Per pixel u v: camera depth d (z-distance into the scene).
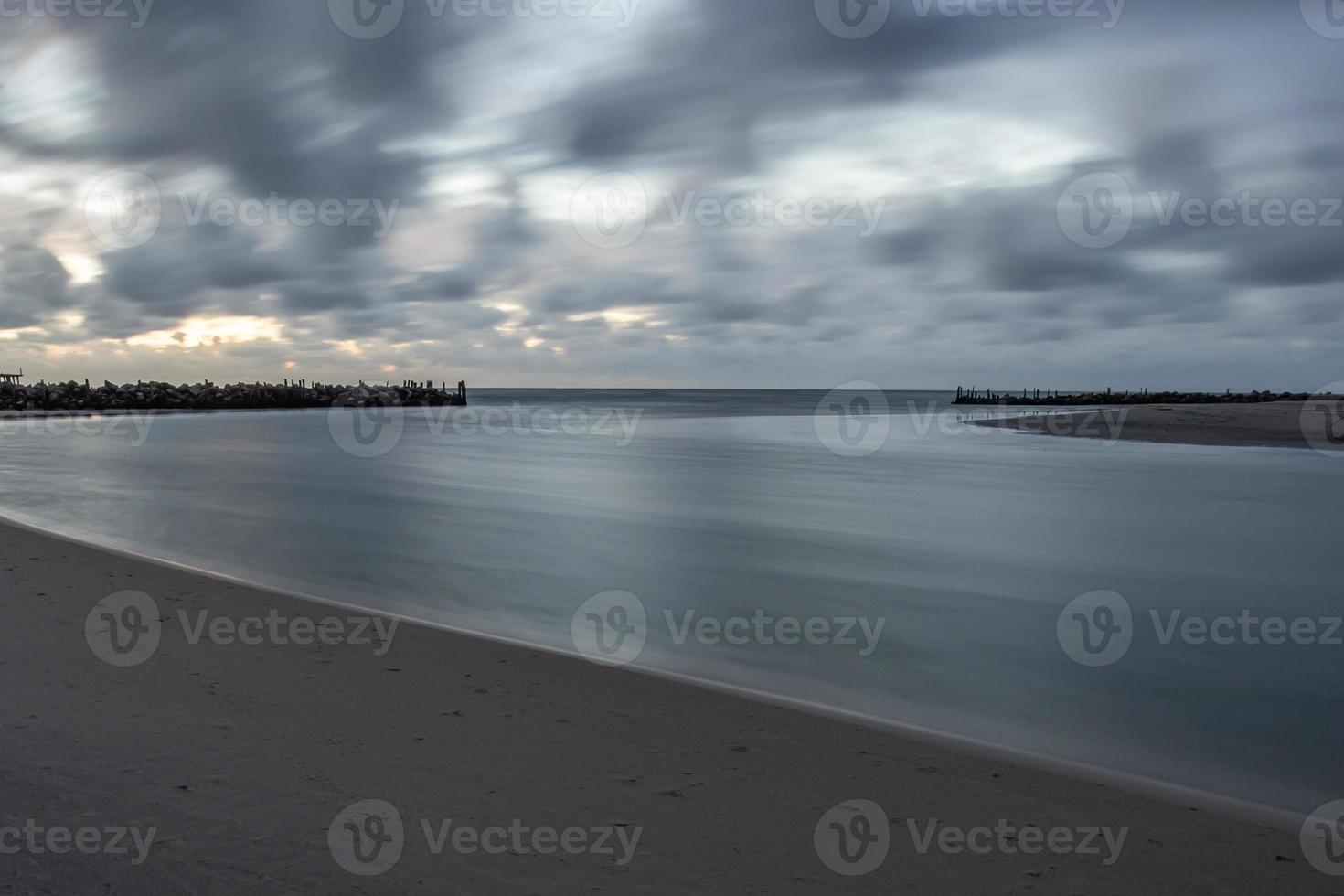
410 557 9.91
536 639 6.59
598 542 10.87
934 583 8.63
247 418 55.00
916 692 5.50
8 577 7.20
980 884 2.91
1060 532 11.66
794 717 4.60
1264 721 5.04
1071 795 3.72
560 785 3.57
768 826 3.29
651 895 2.75
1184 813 3.59
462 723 4.26
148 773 3.50
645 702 4.71
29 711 4.13
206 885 2.70
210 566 9.29
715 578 8.85
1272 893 2.93
